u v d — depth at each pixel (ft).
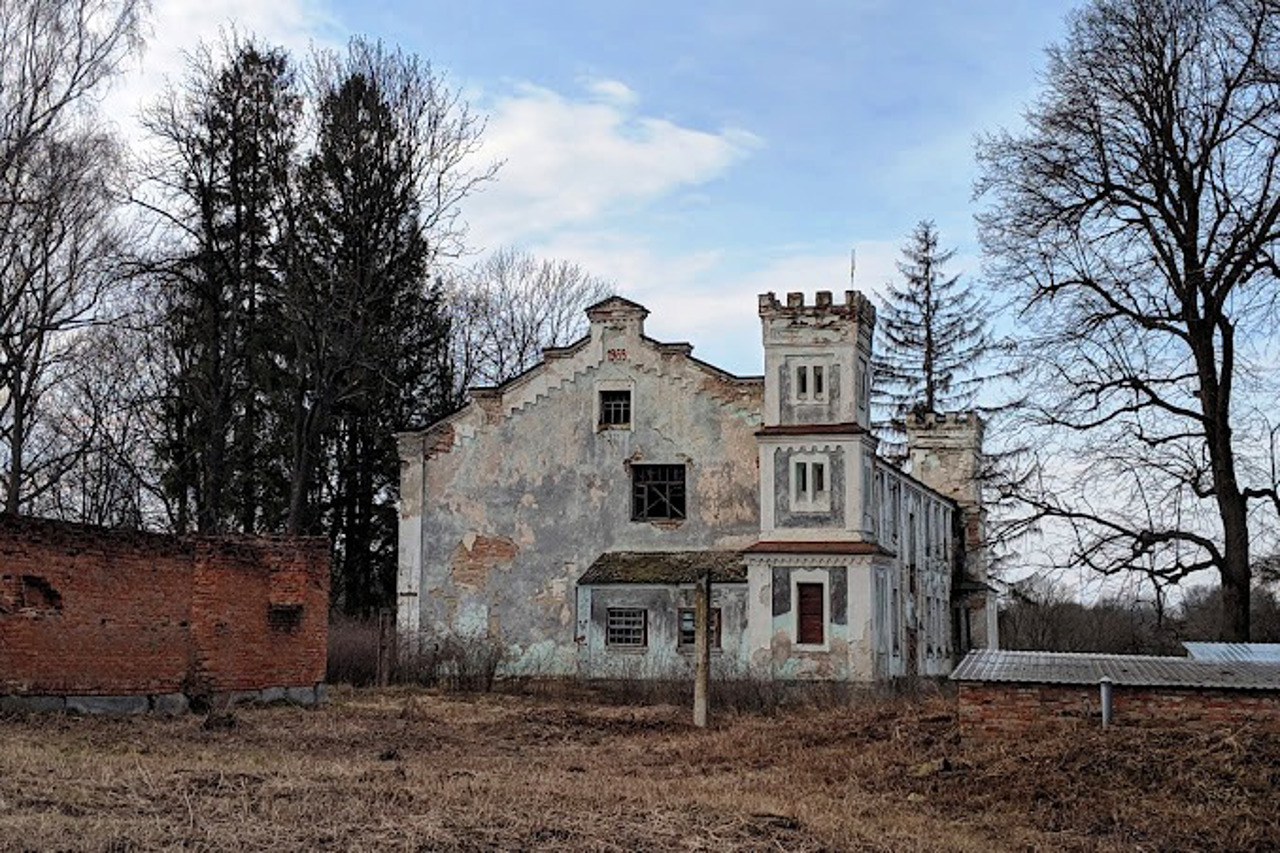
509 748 88.53
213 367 167.43
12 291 139.64
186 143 162.40
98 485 191.21
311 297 163.43
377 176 167.63
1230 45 112.37
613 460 158.10
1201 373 116.26
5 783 54.49
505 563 158.71
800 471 148.36
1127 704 70.33
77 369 176.86
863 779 69.92
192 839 46.11
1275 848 54.29
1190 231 115.65
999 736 72.23
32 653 84.33
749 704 125.49
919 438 207.51
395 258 169.48
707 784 68.74
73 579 87.51
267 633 104.68
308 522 182.29
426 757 79.30
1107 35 117.70
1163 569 116.98
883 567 147.95
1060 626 205.36
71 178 133.18
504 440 161.07
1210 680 70.33
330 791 57.41
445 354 218.38
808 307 150.41
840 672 142.10
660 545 155.53
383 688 135.74
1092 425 120.16
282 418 180.55
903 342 252.21
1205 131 114.73
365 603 197.36
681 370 157.79
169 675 94.89
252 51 166.40
